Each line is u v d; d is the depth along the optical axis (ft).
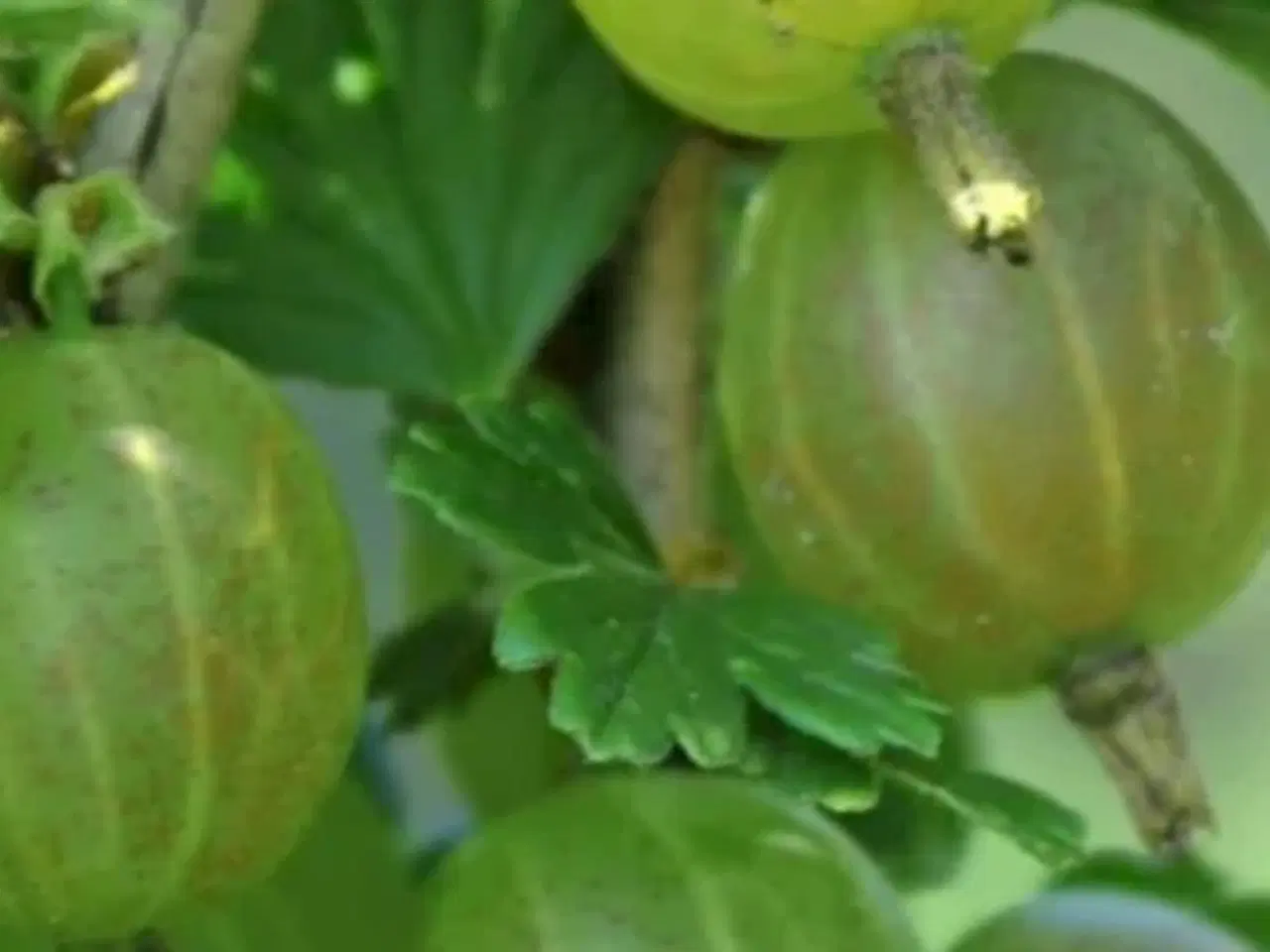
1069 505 0.52
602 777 0.53
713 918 0.51
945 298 0.52
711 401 0.57
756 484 0.54
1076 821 0.53
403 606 0.58
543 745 0.56
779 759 0.53
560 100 0.58
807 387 0.53
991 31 0.51
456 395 0.58
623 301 0.57
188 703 0.49
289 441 0.50
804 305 0.53
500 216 0.58
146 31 0.51
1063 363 0.52
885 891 0.52
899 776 0.53
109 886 0.50
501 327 0.58
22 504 0.49
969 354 0.52
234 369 0.50
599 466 0.54
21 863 0.49
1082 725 0.54
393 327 0.58
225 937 0.53
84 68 0.51
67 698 0.49
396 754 0.57
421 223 0.58
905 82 0.51
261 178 0.58
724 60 0.51
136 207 0.50
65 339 0.50
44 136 0.50
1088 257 0.53
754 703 0.53
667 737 0.51
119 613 0.49
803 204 0.54
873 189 0.53
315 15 0.59
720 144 0.58
